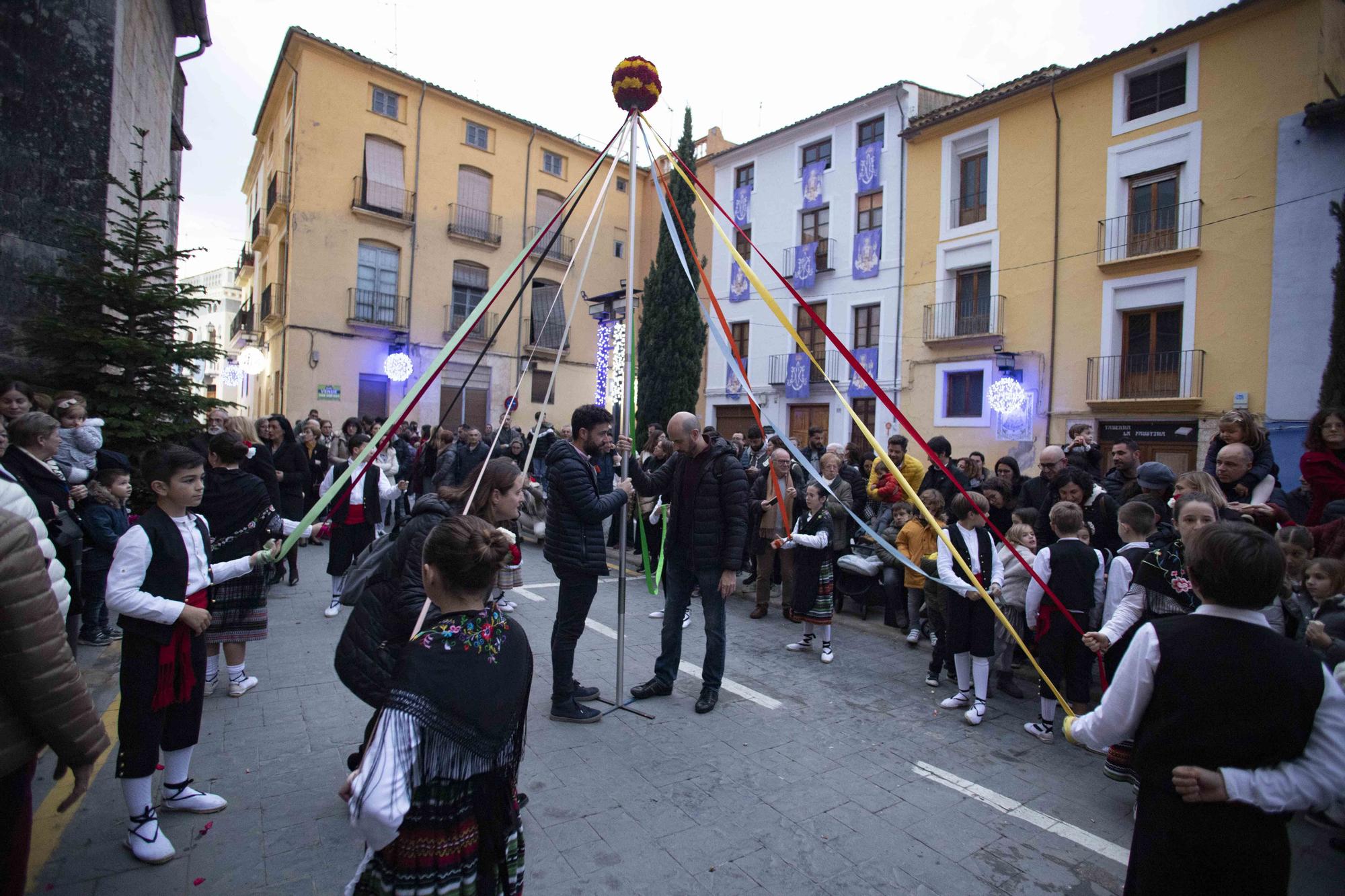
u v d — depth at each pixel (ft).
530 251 11.22
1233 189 41.60
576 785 10.41
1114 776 11.01
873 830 9.46
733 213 71.77
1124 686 5.70
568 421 74.23
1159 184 45.11
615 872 8.31
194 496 8.80
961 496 13.78
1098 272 47.16
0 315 20.12
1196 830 5.18
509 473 9.52
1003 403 48.78
